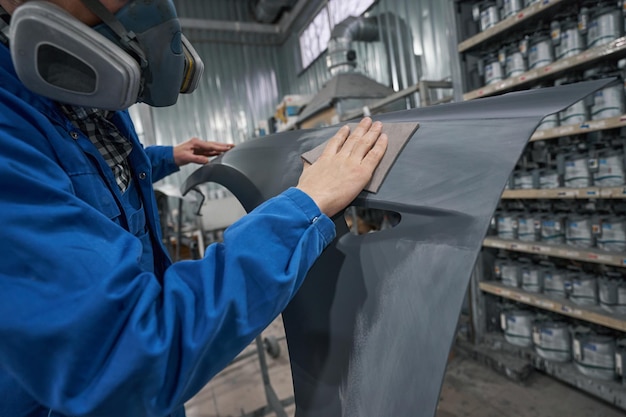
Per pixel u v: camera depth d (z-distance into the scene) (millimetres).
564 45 1574
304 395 526
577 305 1635
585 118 1567
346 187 502
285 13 5438
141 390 338
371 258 513
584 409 1536
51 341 320
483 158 480
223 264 396
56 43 407
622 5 1396
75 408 327
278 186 693
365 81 3229
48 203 364
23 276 332
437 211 465
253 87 5785
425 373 391
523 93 564
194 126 5473
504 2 1679
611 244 1546
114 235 398
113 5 447
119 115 696
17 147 374
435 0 2898
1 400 461
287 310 582
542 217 1851
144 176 731
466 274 397
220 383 2184
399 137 589
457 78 1913
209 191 5246
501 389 1738
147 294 363
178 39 526
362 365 462
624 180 1482
